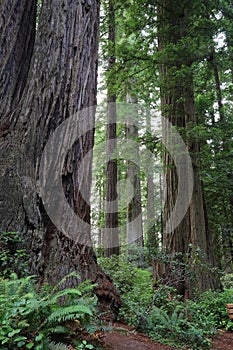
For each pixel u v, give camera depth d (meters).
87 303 3.37
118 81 10.60
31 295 2.94
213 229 13.41
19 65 6.45
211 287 8.41
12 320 2.76
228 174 9.61
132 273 8.69
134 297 6.21
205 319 5.81
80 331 3.23
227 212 13.27
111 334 4.34
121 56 9.89
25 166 5.12
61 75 5.59
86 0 6.21
